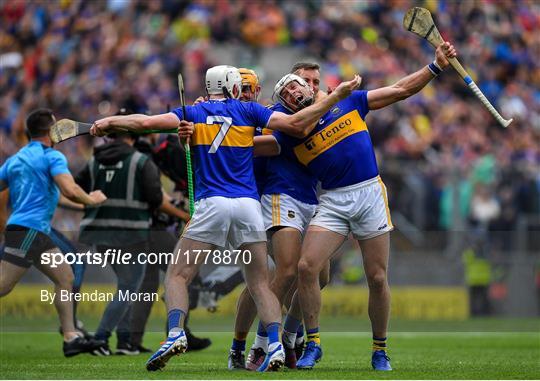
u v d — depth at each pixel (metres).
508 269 55.12
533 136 75.50
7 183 31.20
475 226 56.12
